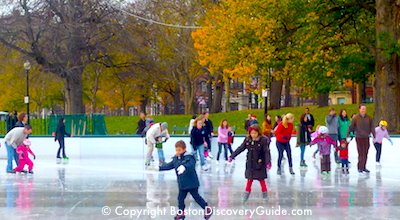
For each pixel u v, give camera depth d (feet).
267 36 117.19
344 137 75.56
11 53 159.43
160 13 174.91
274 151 91.71
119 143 97.25
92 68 188.96
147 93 215.31
